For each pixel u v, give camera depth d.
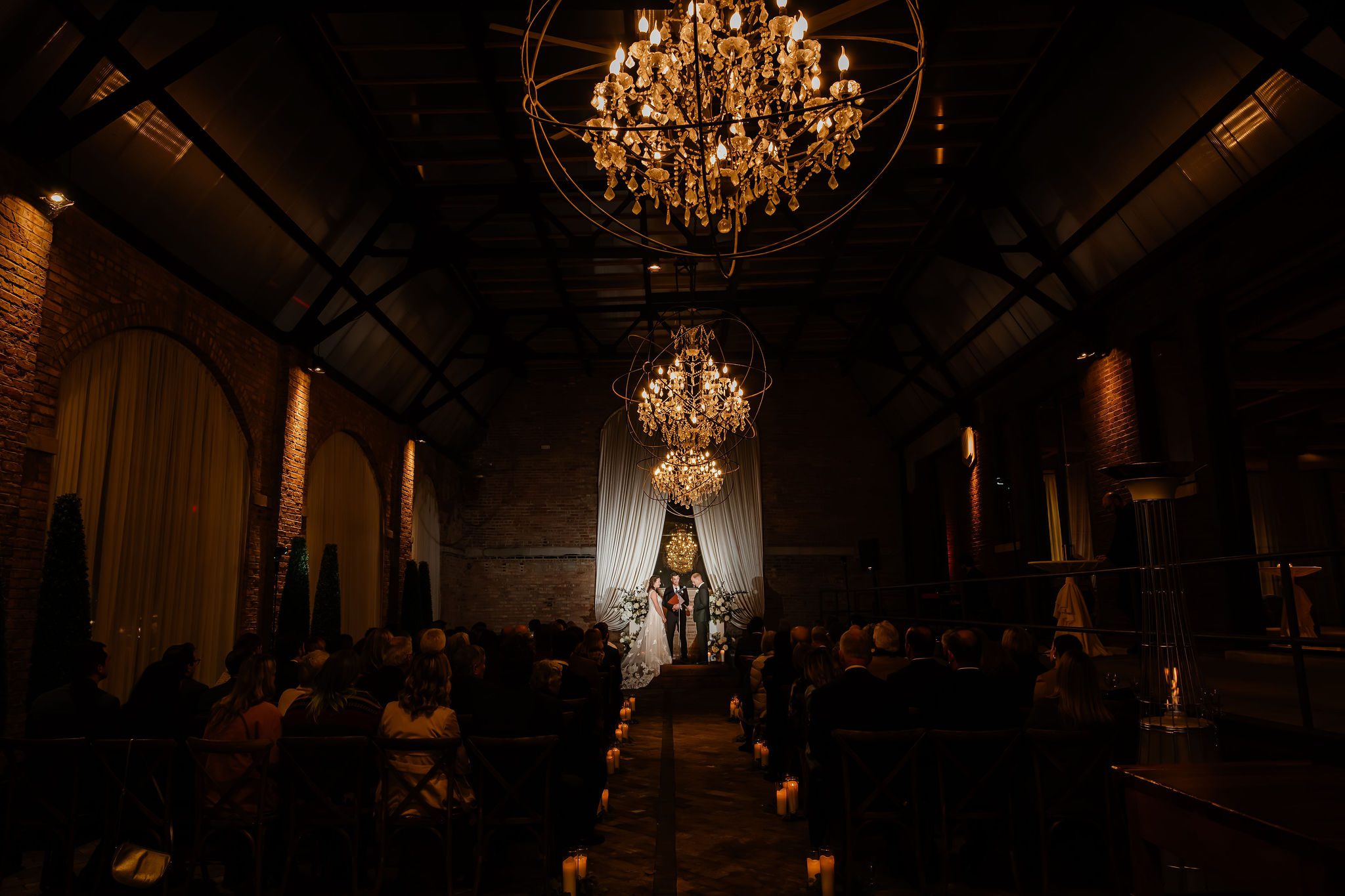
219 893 4.38
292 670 6.41
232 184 8.13
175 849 4.56
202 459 8.56
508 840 4.84
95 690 4.80
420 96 9.08
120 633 7.16
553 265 13.84
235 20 6.39
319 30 7.72
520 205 10.95
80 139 6.14
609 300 15.78
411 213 10.95
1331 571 12.87
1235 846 1.29
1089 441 10.89
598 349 18.39
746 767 8.16
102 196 6.89
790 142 5.49
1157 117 8.09
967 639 4.82
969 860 4.61
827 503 18.89
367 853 4.94
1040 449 13.14
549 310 15.41
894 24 7.93
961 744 4.45
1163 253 8.99
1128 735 4.93
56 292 6.34
